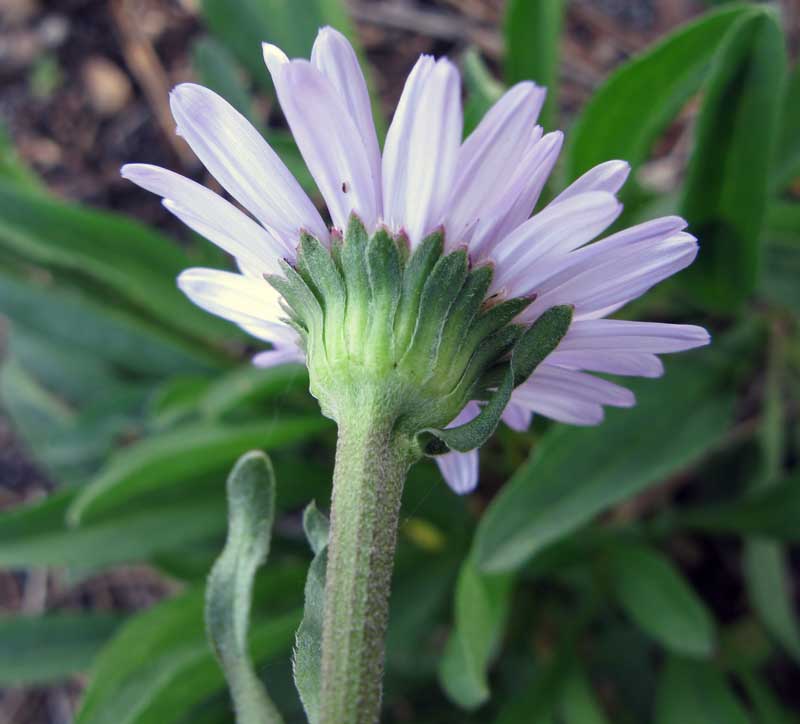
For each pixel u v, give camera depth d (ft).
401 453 0.22
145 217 0.70
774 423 0.48
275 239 0.23
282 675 0.43
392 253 0.21
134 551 0.43
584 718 0.44
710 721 0.43
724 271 0.41
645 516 0.55
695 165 0.37
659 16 0.67
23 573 0.67
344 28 0.45
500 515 0.37
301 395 0.49
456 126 0.20
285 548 0.50
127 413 0.54
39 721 0.64
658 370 0.24
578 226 0.21
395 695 0.48
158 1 0.72
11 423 0.68
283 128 0.67
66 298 0.54
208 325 0.54
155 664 0.40
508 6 0.42
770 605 0.48
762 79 0.34
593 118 0.38
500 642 0.50
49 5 0.73
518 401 0.26
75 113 0.72
